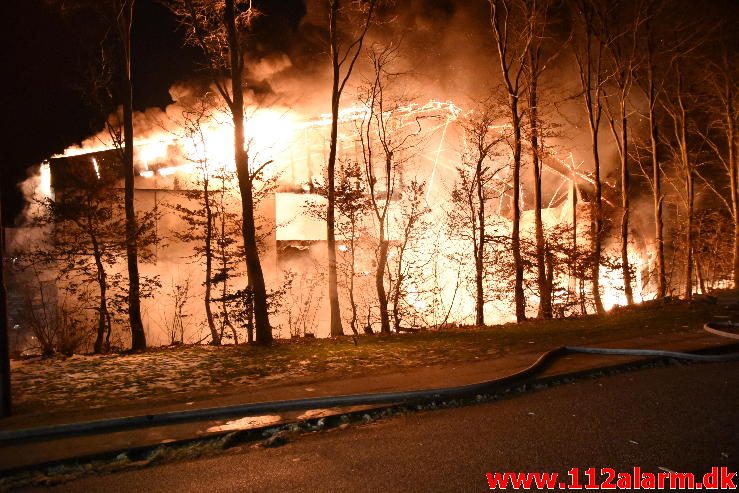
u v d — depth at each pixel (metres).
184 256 20.69
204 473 5.29
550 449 5.59
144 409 7.34
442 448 5.75
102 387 9.09
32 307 16.16
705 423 6.18
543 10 20.23
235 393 8.20
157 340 20.67
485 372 9.04
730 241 29.91
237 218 20.27
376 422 6.84
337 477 5.07
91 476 5.32
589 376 8.97
